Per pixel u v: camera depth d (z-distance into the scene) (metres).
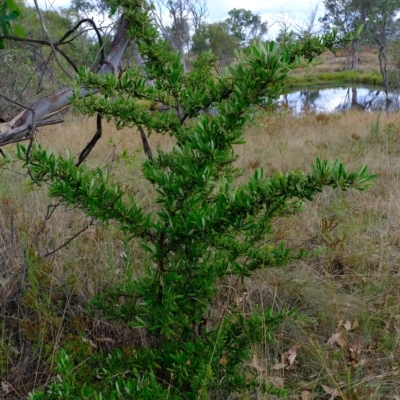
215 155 1.38
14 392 2.08
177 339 1.80
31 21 2.92
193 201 1.51
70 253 2.91
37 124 1.83
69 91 1.86
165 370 1.90
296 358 2.44
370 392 2.14
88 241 2.99
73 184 1.48
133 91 1.71
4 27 1.82
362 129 8.31
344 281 3.12
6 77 2.99
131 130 7.27
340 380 2.26
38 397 1.47
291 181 1.38
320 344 2.54
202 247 1.63
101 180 1.55
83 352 1.97
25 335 2.30
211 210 1.50
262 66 1.25
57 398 1.54
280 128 8.47
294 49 1.58
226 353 1.88
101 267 2.78
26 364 2.15
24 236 2.76
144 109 1.73
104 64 1.95
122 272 2.69
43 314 2.31
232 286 2.67
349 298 2.84
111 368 1.76
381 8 22.50
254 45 1.25
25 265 2.44
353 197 4.53
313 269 3.17
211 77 1.83
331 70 37.94
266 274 2.95
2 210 3.21
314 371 2.33
